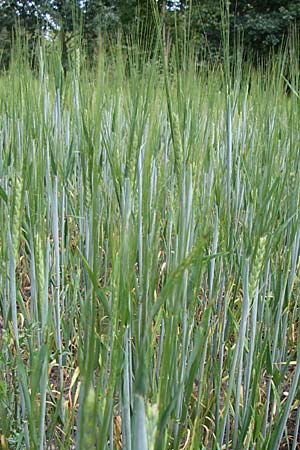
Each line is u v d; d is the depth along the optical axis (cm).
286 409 153
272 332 211
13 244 137
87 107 181
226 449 181
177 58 139
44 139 208
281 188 191
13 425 160
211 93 247
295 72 223
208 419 195
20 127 262
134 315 135
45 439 171
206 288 218
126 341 112
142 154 216
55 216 200
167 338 86
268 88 261
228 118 197
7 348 163
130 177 127
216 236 194
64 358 221
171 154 224
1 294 187
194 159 171
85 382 67
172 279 78
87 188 165
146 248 106
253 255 153
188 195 138
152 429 77
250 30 940
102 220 234
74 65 242
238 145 239
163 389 85
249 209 214
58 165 231
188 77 171
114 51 264
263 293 205
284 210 243
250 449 173
